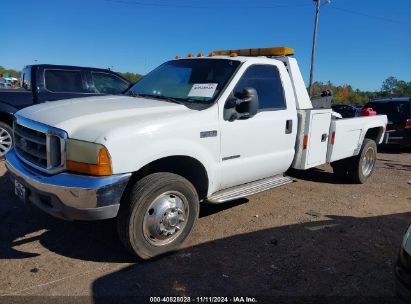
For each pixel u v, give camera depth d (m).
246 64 4.62
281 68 5.14
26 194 3.75
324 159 5.81
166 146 3.63
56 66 8.09
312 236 4.47
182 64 5.07
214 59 4.84
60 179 3.35
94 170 3.27
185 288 3.30
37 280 3.35
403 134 11.91
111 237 4.23
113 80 8.82
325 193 6.32
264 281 3.45
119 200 3.38
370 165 7.22
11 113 7.53
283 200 5.81
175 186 3.75
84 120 3.52
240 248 4.09
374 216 5.28
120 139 3.33
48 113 3.78
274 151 4.94
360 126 6.55
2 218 4.64
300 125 5.29
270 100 4.91
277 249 4.09
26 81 8.06
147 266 3.65
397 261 2.87
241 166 4.48
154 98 4.55
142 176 3.86
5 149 7.66
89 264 3.65
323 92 6.67
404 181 7.56
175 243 3.87
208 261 3.78
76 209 3.32
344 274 3.63
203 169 4.08
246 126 4.46
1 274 3.42
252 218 4.97
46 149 3.50
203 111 4.05
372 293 3.34
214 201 4.27
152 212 3.66
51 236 4.22
